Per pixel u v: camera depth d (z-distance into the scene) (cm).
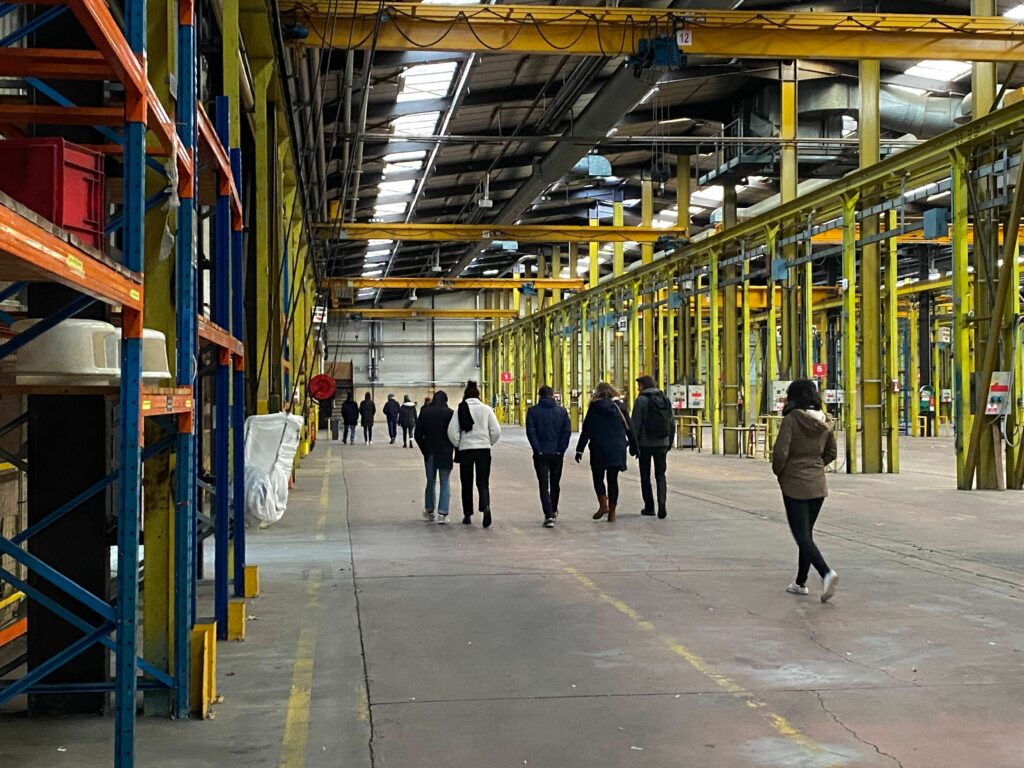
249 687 561
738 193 3978
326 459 2641
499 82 2545
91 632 397
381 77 2178
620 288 3900
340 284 4434
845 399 2139
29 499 512
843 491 1702
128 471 374
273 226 1380
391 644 658
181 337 493
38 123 458
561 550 1058
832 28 1644
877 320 2134
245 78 1095
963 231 1719
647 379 1355
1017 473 1712
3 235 234
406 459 2639
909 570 930
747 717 507
